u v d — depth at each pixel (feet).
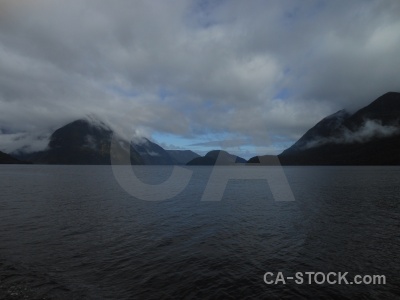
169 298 50.93
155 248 78.13
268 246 81.05
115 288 54.44
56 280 57.16
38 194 192.65
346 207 145.38
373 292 54.19
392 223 109.40
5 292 52.03
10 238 85.30
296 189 234.58
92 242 82.64
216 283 57.11
